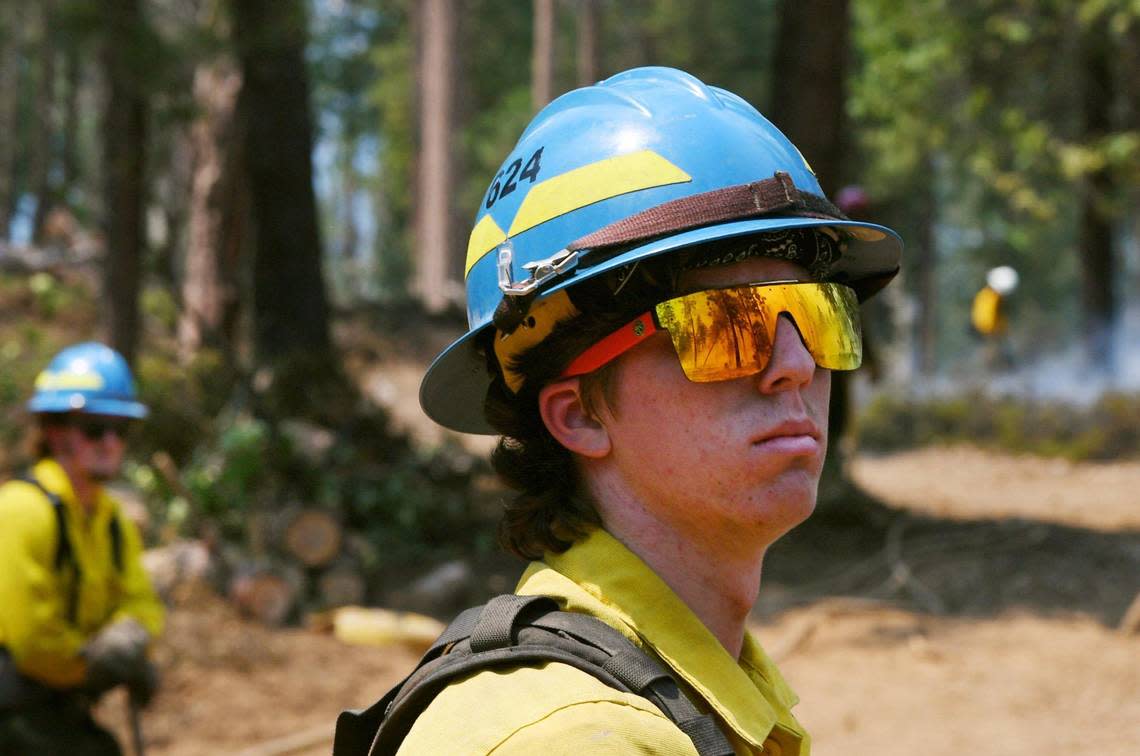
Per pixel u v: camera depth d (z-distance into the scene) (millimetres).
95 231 15305
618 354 1093
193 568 6746
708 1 35344
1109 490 11367
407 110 42469
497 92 42625
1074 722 5461
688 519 1101
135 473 7750
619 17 37281
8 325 17047
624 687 949
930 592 7523
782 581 7914
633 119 1128
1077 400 15391
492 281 1187
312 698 5750
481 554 8195
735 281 1086
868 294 1393
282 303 11055
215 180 14867
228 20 10305
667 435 1085
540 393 1148
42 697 3055
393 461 9125
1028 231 26109
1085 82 17062
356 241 50500
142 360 12469
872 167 25625
